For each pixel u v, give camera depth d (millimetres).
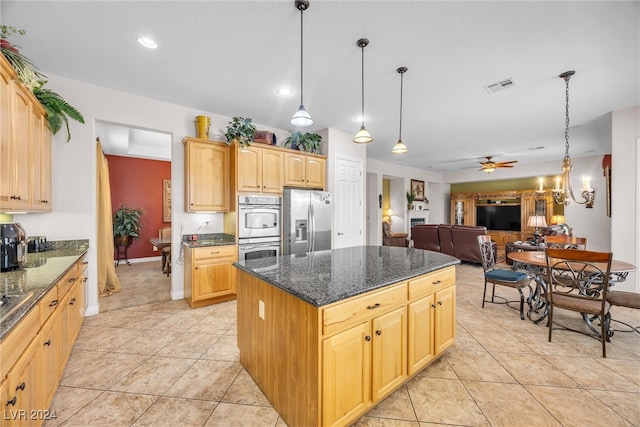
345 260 2201
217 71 2729
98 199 3867
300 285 1479
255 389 1838
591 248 6688
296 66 2631
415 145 5719
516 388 1852
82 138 2973
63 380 1920
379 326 1585
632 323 2889
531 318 3057
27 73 2102
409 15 1939
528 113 3836
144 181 6465
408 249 2799
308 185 4309
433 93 3201
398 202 8500
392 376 1680
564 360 2191
